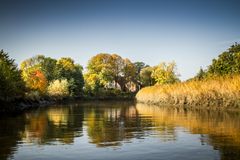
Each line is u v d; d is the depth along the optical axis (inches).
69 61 3882.9
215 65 2116.1
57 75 3513.8
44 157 476.1
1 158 471.5
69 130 764.0
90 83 4111.7
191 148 518.9
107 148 534.6
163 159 456.1
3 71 1600.6
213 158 452.8
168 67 3270.2
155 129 753.0
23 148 540.4
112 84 4670.3
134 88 4928.6
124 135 670.5
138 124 875.4
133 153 494.9
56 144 574.2
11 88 1624.0
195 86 1663.4
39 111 1510.8
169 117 1054.4
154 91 2361.0
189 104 1704.0
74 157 474.3
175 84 2036.2
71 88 3491.6
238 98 1299.2
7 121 994.1
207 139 591.5
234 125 772.6
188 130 715.4
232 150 496.4
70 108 1791.3
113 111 1491.1
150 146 544.4
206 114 1113.4
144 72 4938.5
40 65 3464.6
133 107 1852.9
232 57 2079.2
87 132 726.5
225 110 1285.7
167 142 576.4
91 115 1242.6
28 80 2512.3
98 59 4463.6
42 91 2561.5
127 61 4857.3
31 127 829.8
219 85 1435.8
